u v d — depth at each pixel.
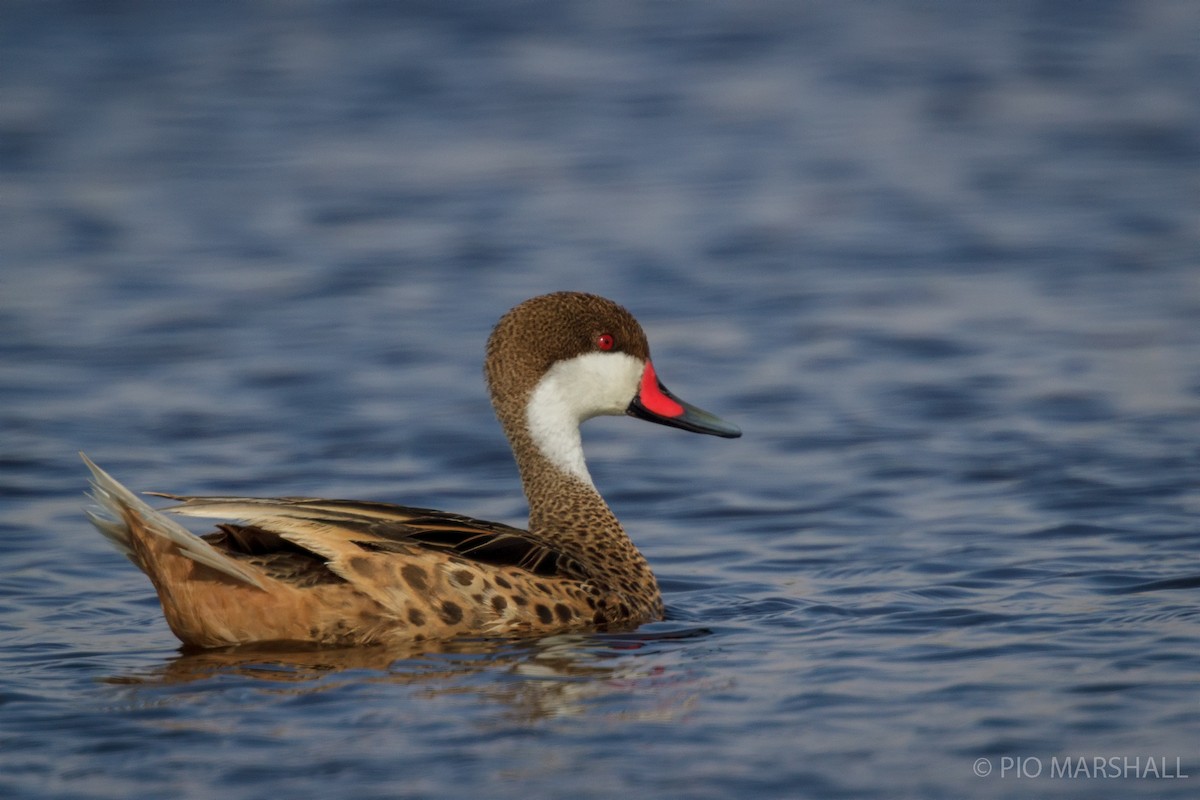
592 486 12.01
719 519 13.65
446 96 33.28
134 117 31.70
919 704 8.94
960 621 10.58
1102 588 11.22
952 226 24.86
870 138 30.41
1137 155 29.02
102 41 37.22
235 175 28.14
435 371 18.38
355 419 16.61
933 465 14.86
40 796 7.82
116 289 21.84
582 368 12.04
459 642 10.04
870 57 36.31
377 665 9.62
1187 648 9.75
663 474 15.11
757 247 23.83
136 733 8.55
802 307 20.88
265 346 19.33
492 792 7.82
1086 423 16.00
